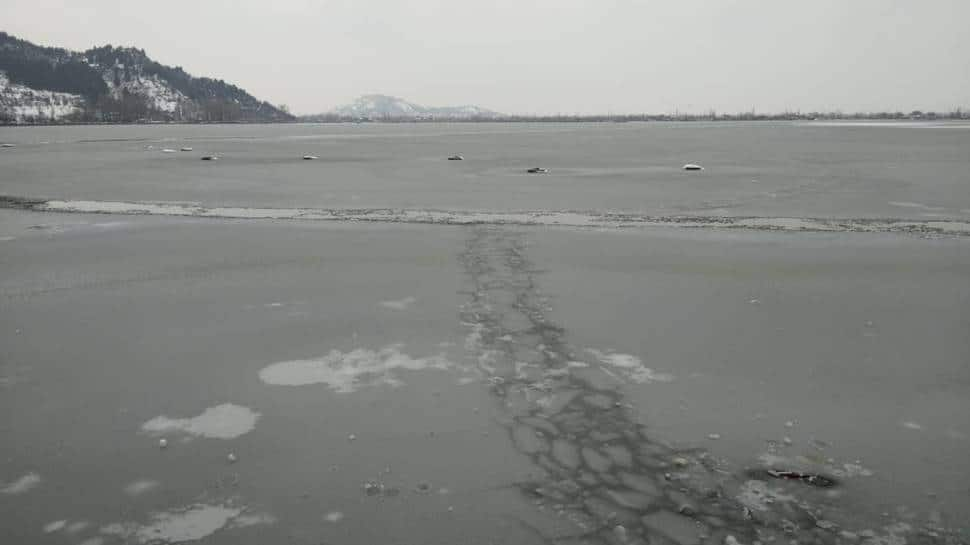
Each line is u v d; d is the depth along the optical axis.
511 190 24.48
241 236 14.80
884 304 9.24
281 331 8.23
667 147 56.22
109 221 17.27
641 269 11.39
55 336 8.08
